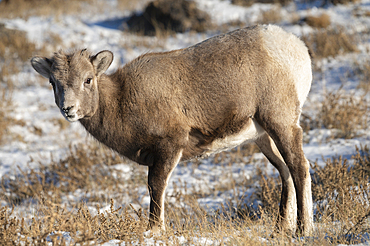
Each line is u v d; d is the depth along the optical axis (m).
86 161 27.03
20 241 12.54
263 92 15.12
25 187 24.64
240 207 19.53
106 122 16.03
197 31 56.50
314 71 40.88
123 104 15.80
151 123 15.55
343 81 37.34
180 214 19.81
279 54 15.24
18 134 35.34
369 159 21.14
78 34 57.53
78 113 15.23
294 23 53.25
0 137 34.12
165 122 15.52
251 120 15.61
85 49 15.74
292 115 15.28
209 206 21.09
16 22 60.38
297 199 15.08
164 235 13.47
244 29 16.05
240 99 15.34
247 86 15.26
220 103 15.48
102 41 55.19
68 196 23.86
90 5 71.56
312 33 48.38
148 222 15.13
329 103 30.11
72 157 27.30
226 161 26.92
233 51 15.47
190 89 15.55
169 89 15.56
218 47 15.73
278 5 61.47
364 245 12.28
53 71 15.16
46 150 32.41
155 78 15.67
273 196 19.25
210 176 25.39
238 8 61.72
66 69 15.07
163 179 15.55
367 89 33.06
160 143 15.65
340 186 17.23
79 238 11.98
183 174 26.25
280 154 16.72
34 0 71.06
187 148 16.33
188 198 21.41
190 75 15.63
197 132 15.93
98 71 15.88
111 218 13.90
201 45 16.12
